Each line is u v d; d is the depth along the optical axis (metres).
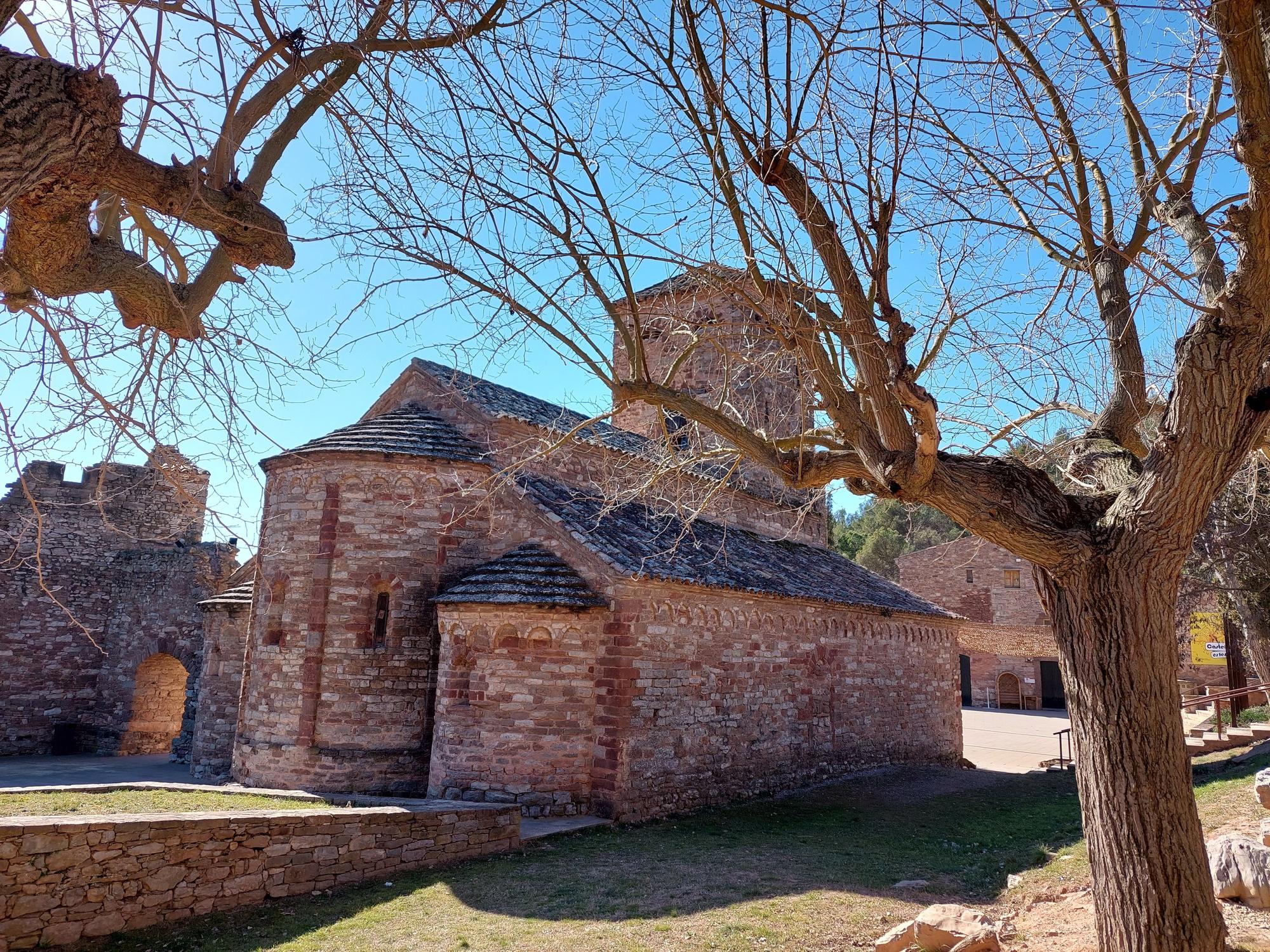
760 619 15.92
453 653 12.92
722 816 13.22
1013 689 43.34
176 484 4.62
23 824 6.96
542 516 14.12
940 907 6.94
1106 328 6.55
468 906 8.38
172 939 7.44
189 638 22.73
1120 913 4.75
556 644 12.64
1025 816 14.30
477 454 14.92
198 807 10.59
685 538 16.42
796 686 16.78
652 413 23.33
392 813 9.52
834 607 18.00
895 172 5.04
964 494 5.34
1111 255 6.61
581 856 10.29
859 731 18.84
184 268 4.66
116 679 24.20
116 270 4.04
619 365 23.95
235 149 4.30
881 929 7.82
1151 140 6.32
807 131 5.26
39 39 3.96
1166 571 4.95
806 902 8.53
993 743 29.78
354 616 13.80
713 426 6.15
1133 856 4.72
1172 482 4.80
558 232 5.41
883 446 5.70
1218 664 33.66
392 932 7.68
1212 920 4.63
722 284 5.95
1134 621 4.93
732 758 14.57
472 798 12.14
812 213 5.80
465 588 13.15
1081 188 6.37
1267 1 4.39
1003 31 5.47
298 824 8.70
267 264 4.61
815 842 11.78
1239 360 4.55
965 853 11.35
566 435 7.46
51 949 6.94
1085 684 5.05
